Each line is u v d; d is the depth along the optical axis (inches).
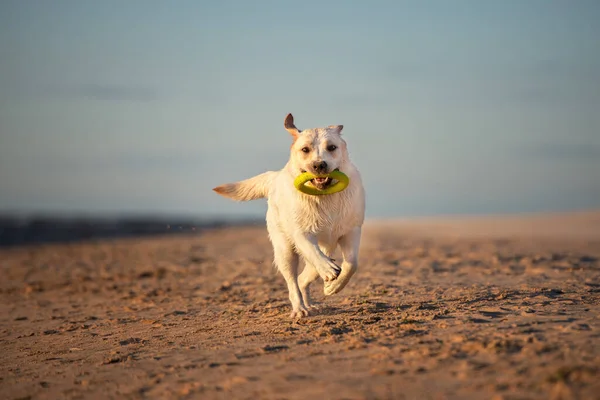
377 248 779.4
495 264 572.7
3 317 463.2
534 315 302.2
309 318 339.6
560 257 610.9
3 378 284.4
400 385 215.8
